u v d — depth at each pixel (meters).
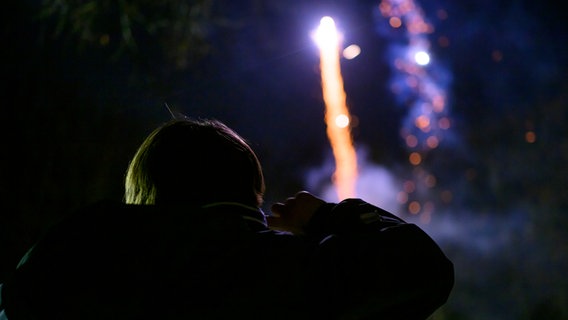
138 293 1.27
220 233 1.31
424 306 1.34
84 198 4.75
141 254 1.30
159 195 1.45
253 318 1.26
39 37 4.86
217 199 1.43
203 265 1.29
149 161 1.48
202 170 1.45
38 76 4.82
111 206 1.37
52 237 1.35
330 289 1.29
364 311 1.30
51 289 1.29
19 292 1.29
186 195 1.43
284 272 1.28
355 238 1.34
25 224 4.64
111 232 1.33
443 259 1.34
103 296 1.27
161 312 1.26
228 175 1.46
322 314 1.29
